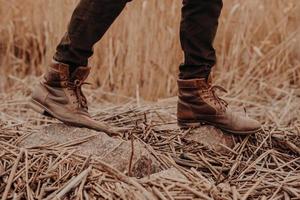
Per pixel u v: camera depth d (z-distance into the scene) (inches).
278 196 66.0
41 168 67.0
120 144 70.9
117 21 120.5
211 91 78.5
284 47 122.6
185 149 77.6
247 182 69.2
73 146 71.3
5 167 67.6
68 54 70.5
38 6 132.5
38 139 73.9
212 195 62.9
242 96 114.6
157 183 64.1
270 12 129.0
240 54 126.6
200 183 65.1
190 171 69.4
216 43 127.0
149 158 70.4
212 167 73.6
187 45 75.0
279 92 115.7
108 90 121.4
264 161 76.4
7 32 136.2
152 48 118.6
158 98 118.9
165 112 91.5
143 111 90.0
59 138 73.0
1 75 128.3
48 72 72.5
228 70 124.0
